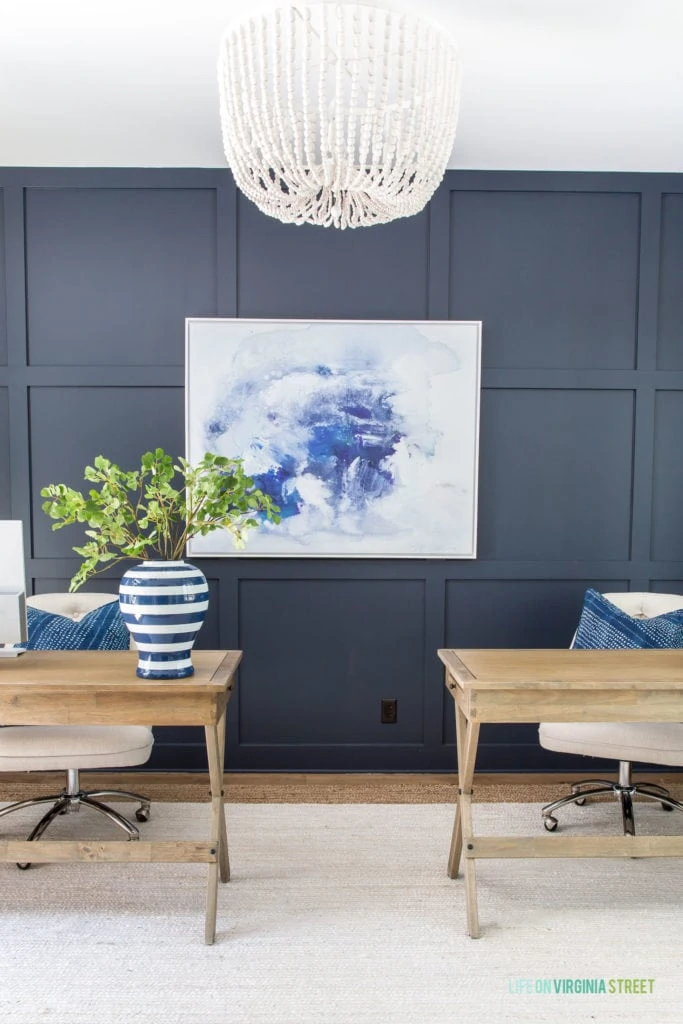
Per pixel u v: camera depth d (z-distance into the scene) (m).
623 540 3.03
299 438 2.93
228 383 2.92
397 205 1.87
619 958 1.80
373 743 3.03
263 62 1.58
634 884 2.16
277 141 1.69
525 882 2.16
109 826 2.50
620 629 2.53
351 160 1.66
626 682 1.88
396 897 2.06
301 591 3.00
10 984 1.70
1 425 2.99
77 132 2.66
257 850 2.34
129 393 2.98
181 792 2.80
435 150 1.78
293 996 1.65
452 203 2.96
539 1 1.86
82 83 2.32
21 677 1.92
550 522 3.02
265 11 1.53
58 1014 1.59
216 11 1.94
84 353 2.98
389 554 2.96
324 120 1.58
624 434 3.01
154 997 1.65
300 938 1.87
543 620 3.03
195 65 2.21
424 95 1.65
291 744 3.02
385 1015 1.59
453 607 3.03
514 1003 1.64
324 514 2.95
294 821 2.55
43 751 2.20
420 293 2.97
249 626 3.01
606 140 2.69
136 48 2.12
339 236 2.95
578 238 2.97
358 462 2.94
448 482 2.95
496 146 2.74
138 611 1.88
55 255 2.96
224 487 1.97
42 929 1.91
